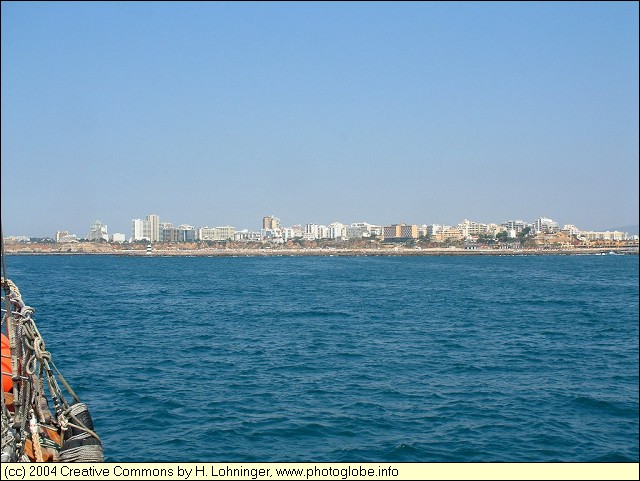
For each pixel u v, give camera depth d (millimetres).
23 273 156375
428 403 26344
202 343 42562
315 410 25203
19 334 13164
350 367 34000
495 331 49000
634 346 41562
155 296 85188
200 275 143125
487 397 27312
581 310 65500
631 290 94312
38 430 13359
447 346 41406
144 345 41812
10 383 13789
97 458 13320
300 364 34875
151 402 26453
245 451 20531
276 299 79000
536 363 35312
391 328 50719
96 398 27172
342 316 59594
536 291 92500
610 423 23484
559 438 21766
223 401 26609
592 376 31766
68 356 37688
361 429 22766
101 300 79188
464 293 88750
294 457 19984
